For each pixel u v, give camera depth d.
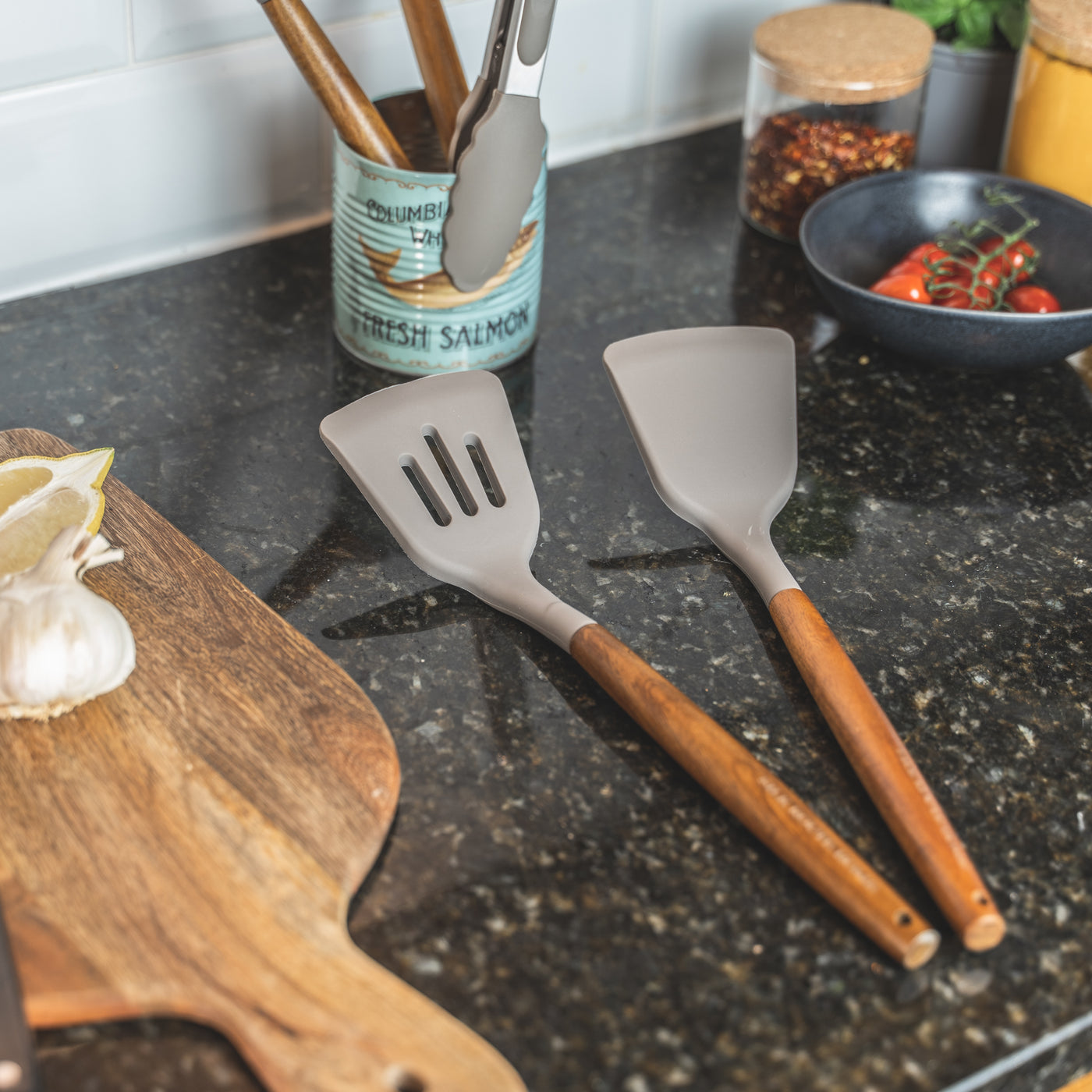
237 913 0.47
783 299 0.94
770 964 0.49
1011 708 0.61
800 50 0.93
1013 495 0.76
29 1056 0.41
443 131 0.79
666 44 1.06
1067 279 0.91
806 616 0.62
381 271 0.76
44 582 0.56
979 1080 0.46
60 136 0.82
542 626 0.62
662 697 0.56
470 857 0.53
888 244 0.94
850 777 0.57
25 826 0.50
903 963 0.48
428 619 0.64
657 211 1.03
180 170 0.88
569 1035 0.46
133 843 0.50
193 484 0.73
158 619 0.60
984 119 1.06
